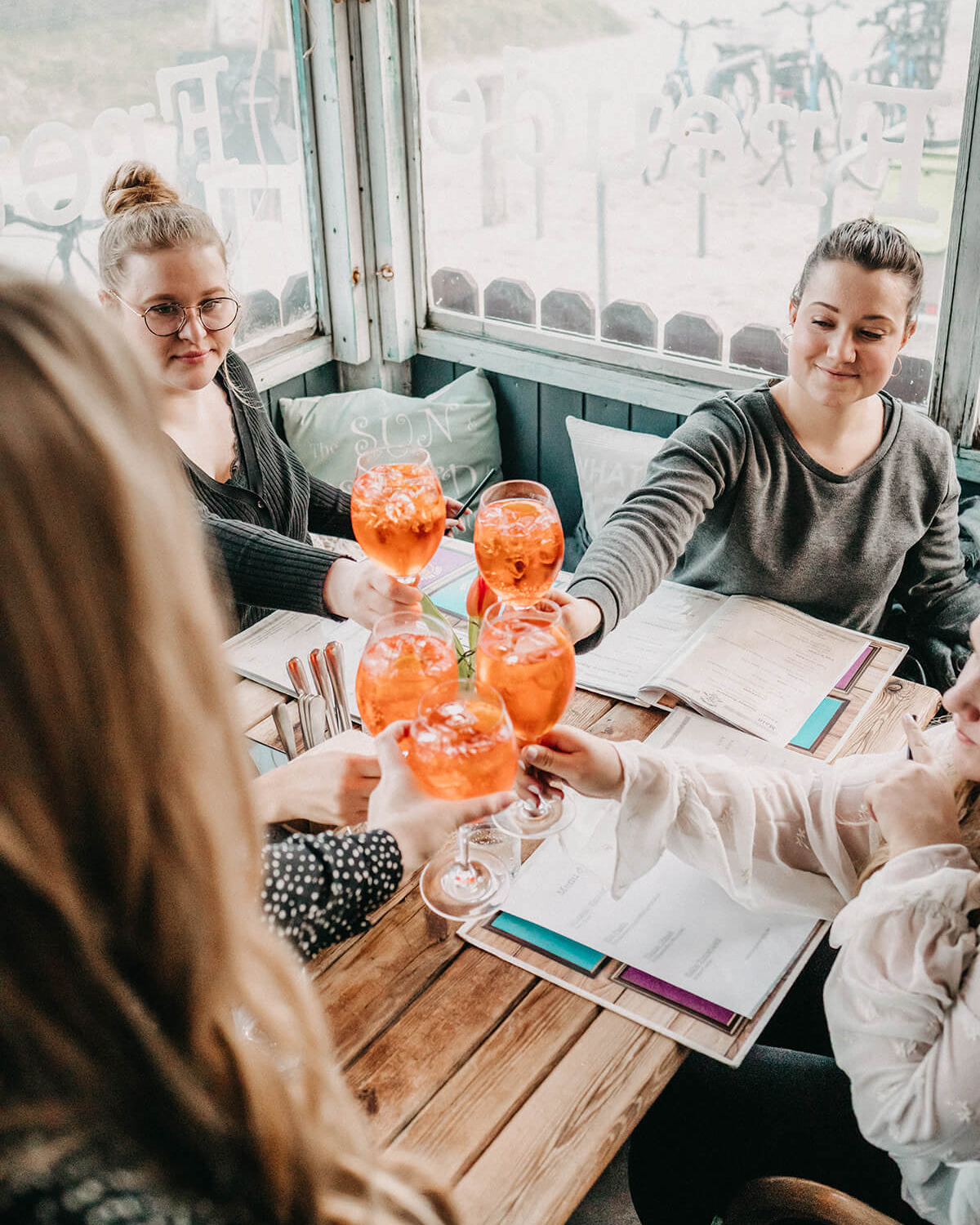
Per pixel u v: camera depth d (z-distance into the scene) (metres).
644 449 2.70
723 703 1.50
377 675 1.12
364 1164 0.55
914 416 1.93
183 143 2.49
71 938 0.42
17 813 0.40
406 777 1.04
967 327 2.27
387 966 1.13
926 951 1.03
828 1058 1.28
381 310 3.02
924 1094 1.00
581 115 2.61
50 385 0.40
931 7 2.10
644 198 2.61
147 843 0.44
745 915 1.20
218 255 1.77
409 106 2.80
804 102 2.32
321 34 2.66
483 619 1.16
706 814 1.22
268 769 1.44
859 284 1.68
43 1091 0.42
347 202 2.84
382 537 1.34
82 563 0.40
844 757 1.39
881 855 1.17
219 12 2.47
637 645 1.66
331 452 2.84
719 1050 1.03
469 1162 0.94
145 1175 0.44
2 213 2.18
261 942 0.53
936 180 2.22
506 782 1.05
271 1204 0.49
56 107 2.21
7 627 0.39
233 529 1.67
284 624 1.70
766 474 1.89
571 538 2.96
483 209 2.85
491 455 2.95
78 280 2.35
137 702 0.42
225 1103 0.48
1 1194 0.40
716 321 2.64
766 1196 1.08
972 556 2.19
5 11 2.06
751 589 2.00
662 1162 1.30
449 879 1.23
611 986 1.10
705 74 2.41
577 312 2.83
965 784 1.19
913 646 2.11
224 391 1.96
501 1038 1.05
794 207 2.42
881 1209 1.18
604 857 1.25
